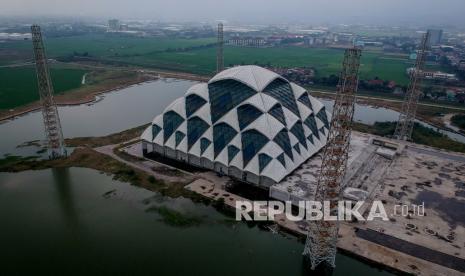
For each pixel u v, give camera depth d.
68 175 110.88
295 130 117.12
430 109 197.75
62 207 92.75
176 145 119.69
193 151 115.50
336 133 63.22
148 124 164.88
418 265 73.19
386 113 197.50
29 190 101.38
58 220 87.19
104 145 135.12
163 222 87.00
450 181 110.25
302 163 113.19
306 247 74.38
